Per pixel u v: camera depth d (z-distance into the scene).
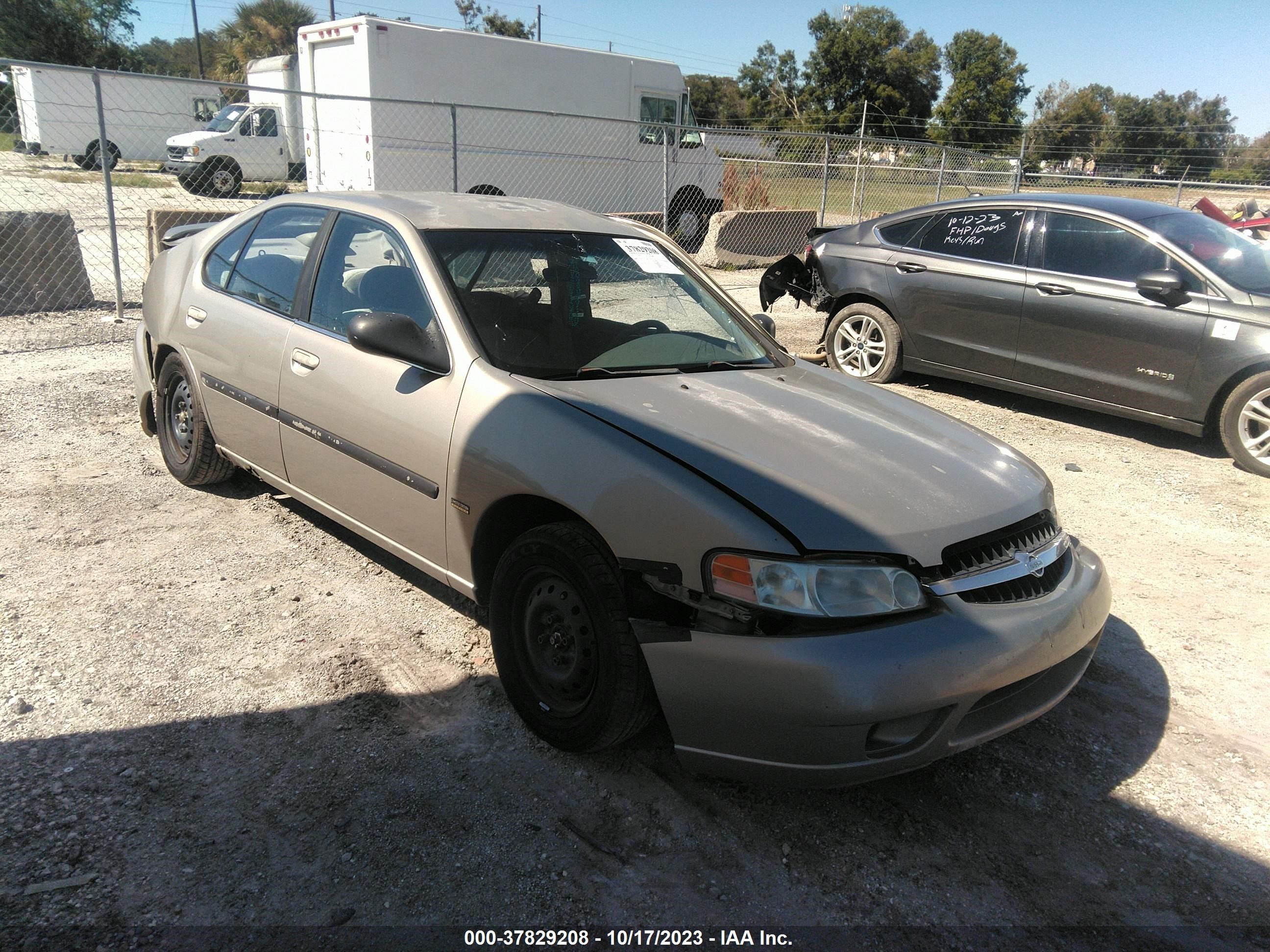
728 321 3.98
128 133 24.55
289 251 4.02
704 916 2.28
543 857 2.43
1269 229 11.33
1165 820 2.75
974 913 2.35
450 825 2.52
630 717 2.60
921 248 7.51
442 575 3.21
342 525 3.79
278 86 21.83
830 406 3.26
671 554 2.46
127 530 4.25
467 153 13.87
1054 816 2.75
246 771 2.68
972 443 3.20
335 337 3.58
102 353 7.71
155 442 5.48
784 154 17.34
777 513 2.44
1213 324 5.98
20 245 8.99
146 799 2.53
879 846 2.58
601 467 2.64
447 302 3.22
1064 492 5.58
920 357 7.58
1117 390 6.48
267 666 3.23
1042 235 6.86
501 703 3.11
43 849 2.31
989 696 2.52
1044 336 6.74
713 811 2.66
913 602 2.42
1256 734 3.22
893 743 2.38
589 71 14.95
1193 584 4.41
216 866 2.31
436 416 3.08
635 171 15.95
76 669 3.12
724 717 2.38
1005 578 2.62
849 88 56.59
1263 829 2.73
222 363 4.14
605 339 3.46
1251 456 5.98
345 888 2.28
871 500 2.58
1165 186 18.38
